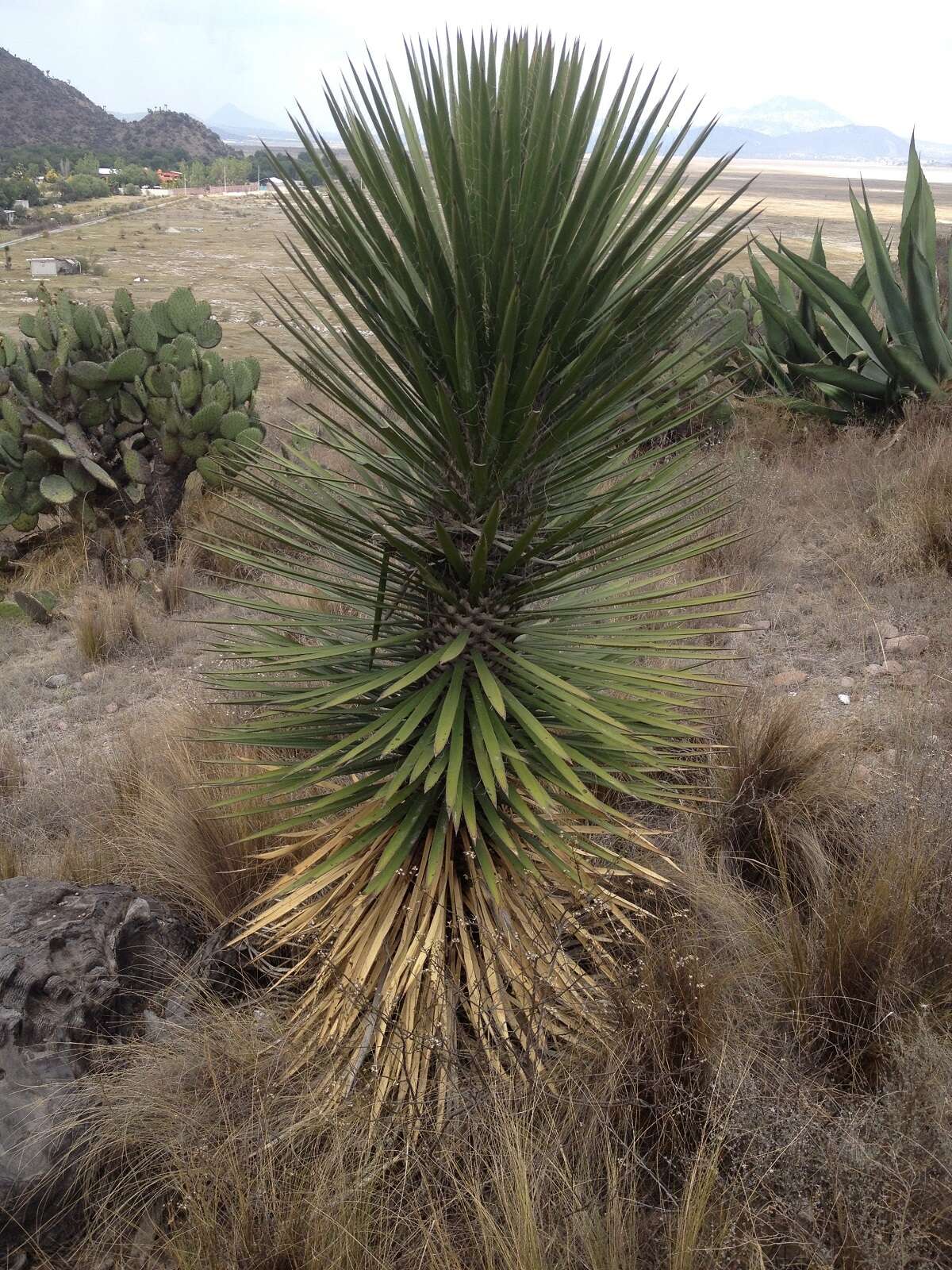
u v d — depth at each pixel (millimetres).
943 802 2977
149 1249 2166
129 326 7043
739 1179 1887
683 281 1951
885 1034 2254
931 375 7379
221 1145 2092
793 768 3240
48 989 2434
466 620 2248
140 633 5500
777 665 4391
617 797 3191
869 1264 1743
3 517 6738
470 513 2180
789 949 2521
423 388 1921
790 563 5469
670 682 2266
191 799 3309
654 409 2168
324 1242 1921
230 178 168750
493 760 1979
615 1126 2113
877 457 6559
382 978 2393
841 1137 1950
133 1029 2551
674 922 2533
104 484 6559
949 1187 1843
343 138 1912
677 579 4957
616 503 2357
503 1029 2217
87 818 3635
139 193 143250
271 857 2662
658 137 1975
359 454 2387
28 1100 2217
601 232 1828
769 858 3074
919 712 3600
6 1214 2125
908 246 6973
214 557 6484
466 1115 2119
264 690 2414
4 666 5410
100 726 4613
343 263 1940
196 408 6707
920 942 2441
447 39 1825
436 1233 1925
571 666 2324
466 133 1880
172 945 2873
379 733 2123
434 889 2381
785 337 8625
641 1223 1979
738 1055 2154
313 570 2447
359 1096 2219
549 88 1807
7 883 2846
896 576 5117
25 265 53000
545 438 2064
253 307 29078
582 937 2461
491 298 1872
